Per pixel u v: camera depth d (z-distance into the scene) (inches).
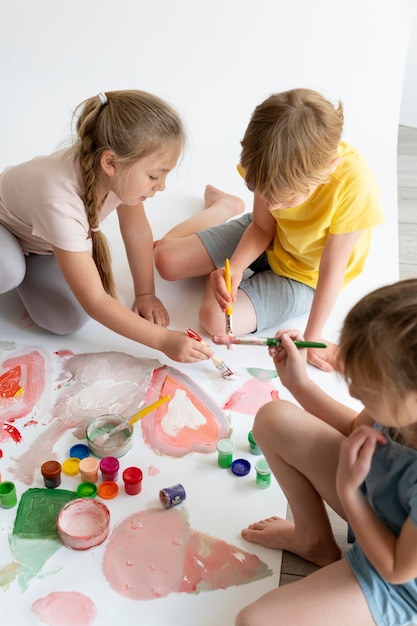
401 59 98.5
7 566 48.4
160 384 62.9
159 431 58.5
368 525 40.0
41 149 91.7
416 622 41.9
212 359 63.1
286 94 55.9
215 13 102.2
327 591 41.9
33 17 104.8
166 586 47.7
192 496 53.7
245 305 67.7
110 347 66.7
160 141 55.0
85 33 104.4
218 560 49.4
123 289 73.5
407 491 39.7
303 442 45.7
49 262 68.6
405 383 34.7
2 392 61.1
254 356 66.9
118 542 50.2
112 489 53.4
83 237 58.7
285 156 52.9
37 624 45.2
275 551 50.3
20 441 57.1
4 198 61.5
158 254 73.7
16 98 99.0
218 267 72.9
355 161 60.9
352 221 60.2
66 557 49.1
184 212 85.2
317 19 99.7
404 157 100.2
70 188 57.4
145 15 103.6
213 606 46.7
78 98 99.7
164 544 50.2
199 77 102.2
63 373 63.5
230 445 55.9
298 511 47.9
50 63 103.5
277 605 41.8
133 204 60.2
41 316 66.2
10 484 52.1
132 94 56.5
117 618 45.8
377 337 35.2
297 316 71.5
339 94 99.4
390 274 77.7
